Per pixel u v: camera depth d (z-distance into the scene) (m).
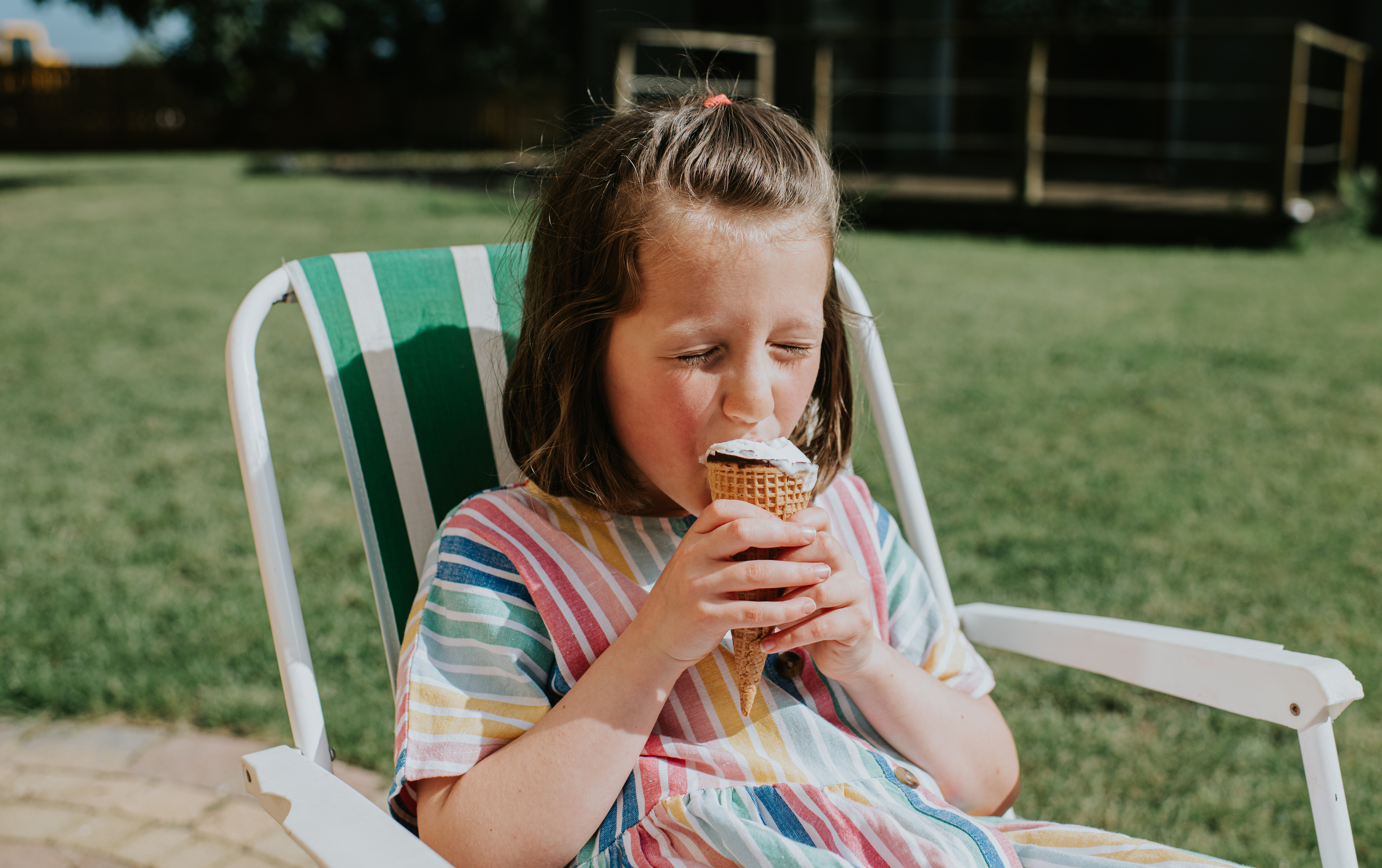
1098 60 11.59
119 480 3.94
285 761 1.11
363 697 2.55
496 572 1.20
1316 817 1.19
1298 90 8.48
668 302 1.10
